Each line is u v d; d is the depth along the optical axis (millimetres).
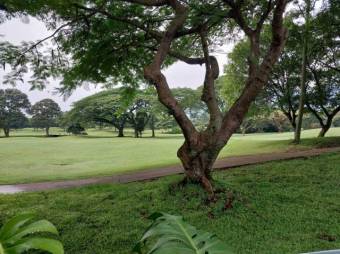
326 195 6594
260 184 7465
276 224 5277
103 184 8945
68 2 6422
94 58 8656
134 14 8125
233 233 5004
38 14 6875
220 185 6797
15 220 1586
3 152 19906
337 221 5277
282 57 17797
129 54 9133
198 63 7949
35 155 18562
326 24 14969
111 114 34125
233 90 19234
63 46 8359
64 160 16516
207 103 7324
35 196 7805
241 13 7844
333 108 18453
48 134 37219
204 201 6266
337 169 8547
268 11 7469
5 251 1438
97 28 8234
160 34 8008
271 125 34281
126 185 8391
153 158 16250
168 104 6785
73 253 4660
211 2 7633
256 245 4555
